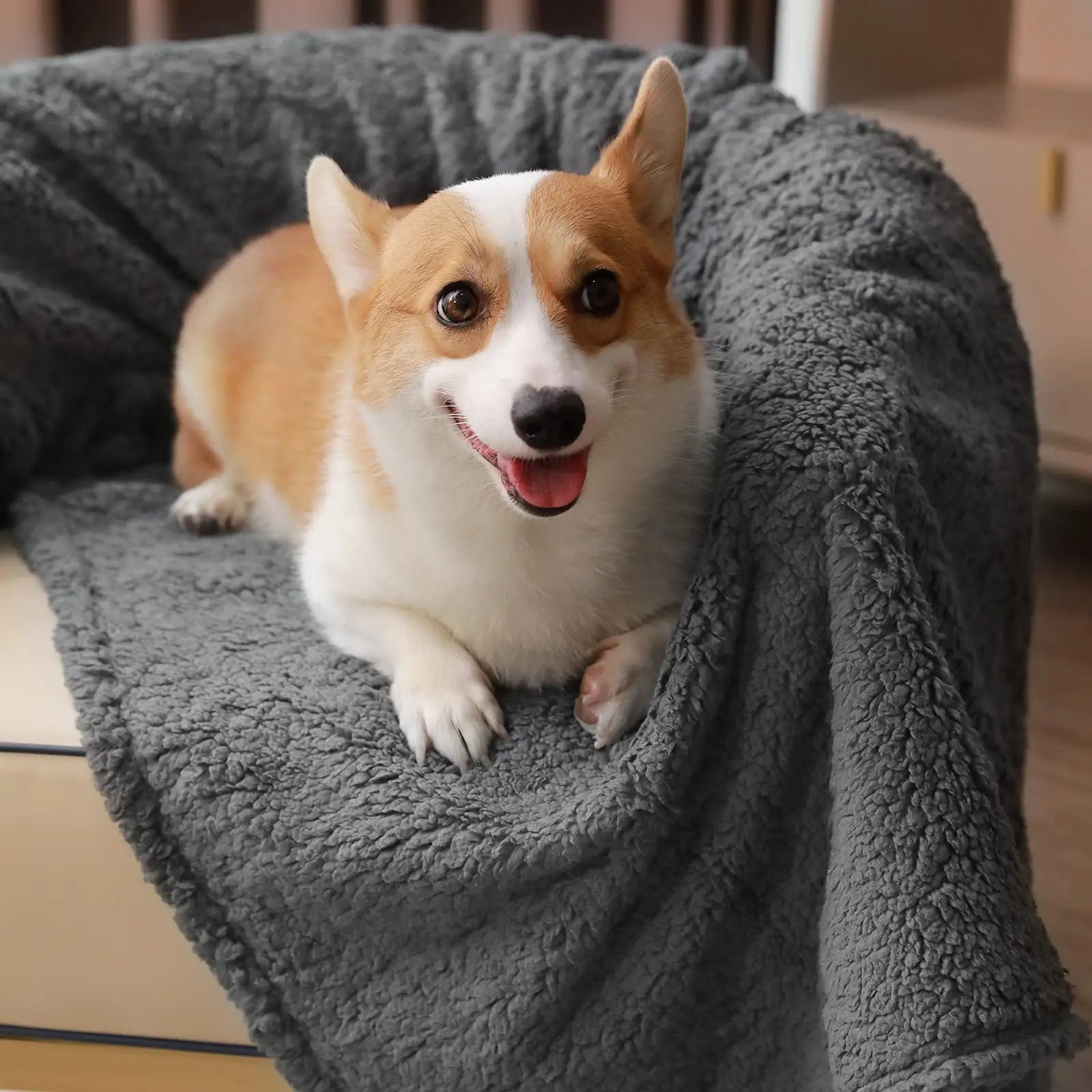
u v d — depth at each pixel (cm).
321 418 146
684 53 176
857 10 221
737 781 116
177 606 139
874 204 145
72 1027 127
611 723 120
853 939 108
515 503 109
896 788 108
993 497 139
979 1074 100
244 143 178
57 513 157
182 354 167
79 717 120
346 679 128
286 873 114
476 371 108
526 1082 115
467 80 180
